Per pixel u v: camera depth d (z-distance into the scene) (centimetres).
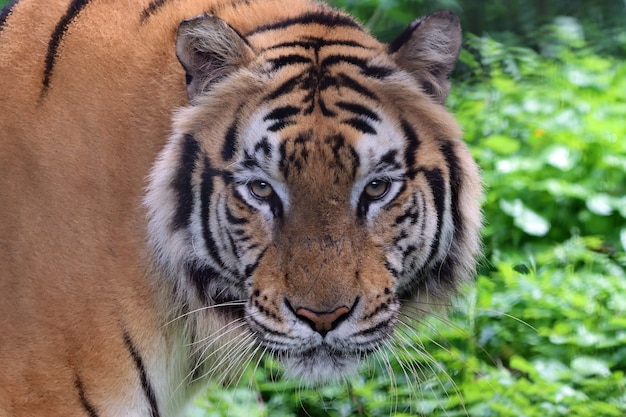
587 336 987
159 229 675
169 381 722
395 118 671
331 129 650
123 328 684
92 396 685
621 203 1181
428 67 698
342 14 738
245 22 720
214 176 666
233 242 668
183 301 700
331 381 732
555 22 1597
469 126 1305
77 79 683
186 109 672
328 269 643
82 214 676
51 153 675
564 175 1234
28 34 705
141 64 689
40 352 677
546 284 1038
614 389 942
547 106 1352
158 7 712
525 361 930
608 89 1399
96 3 708
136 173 678
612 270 1104
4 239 679
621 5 1680
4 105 688
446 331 965
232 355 734
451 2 1534
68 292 676
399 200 666
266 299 659
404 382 939
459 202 706
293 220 649
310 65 676
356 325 655
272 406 939
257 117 659
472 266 735
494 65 1444
